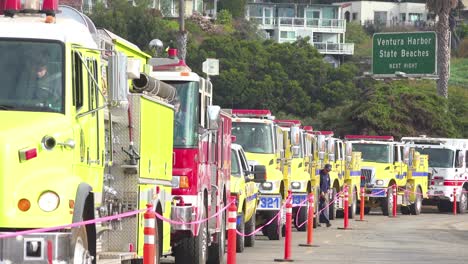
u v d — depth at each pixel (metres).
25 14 25.09
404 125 114.50
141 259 29.66
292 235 59.16
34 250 21.36
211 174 39.28
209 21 197.62
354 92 147.38
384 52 124.69
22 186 21.73
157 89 30.58
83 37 24.64
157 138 31.06
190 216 35.38
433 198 93.56
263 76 143.75
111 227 27.59
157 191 31.00
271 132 56.91
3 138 21.70
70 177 22.55
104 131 26.23
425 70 122.94
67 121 23.06
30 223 21.53
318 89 147.38
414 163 87.81
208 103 39.06
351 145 78.88
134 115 28.62
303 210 62.53
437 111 116.19
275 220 55.41
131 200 28.64
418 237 58.19
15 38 23.53
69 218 21.89
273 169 56.06
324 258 43.78
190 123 36.22
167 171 32.66
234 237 33.69
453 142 94.44
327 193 67.69
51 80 23.33
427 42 122.75
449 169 93.12
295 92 143.62
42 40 23.55
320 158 69.12
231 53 142.88
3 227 21.44
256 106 141.88
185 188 35.66
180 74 36.62
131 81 28.78
